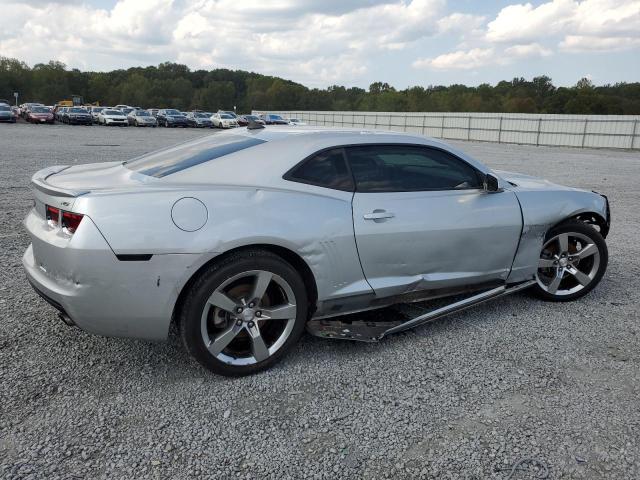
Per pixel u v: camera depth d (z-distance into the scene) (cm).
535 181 461
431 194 364
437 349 354
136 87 13050
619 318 413
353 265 332
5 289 429
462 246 373
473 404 290
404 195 354
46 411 269
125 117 4325
